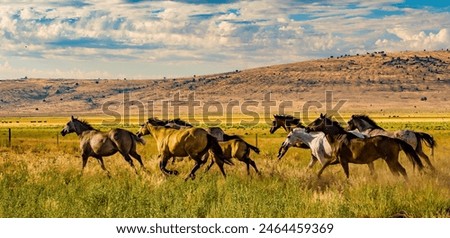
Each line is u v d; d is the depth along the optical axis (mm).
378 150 15773
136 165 21453
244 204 11703
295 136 20047
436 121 128125
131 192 13305
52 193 13773
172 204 12336
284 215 11367
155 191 13820
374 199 12766
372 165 16875
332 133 16500
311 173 17734
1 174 16828
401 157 22875
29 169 19094
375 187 13664
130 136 19203
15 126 119125
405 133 19203
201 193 13219
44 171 18547
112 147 19078
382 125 100812
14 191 13891
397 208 12125
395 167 15695
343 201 12359
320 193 13438
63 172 18422
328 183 16328
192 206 11859
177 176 17234
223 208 11508
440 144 38281
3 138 53406
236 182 15078
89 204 12344
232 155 18688
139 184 14758
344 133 16406
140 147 37250
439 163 21297
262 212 11328
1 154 29703
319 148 18609
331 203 11938
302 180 16172
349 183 15094
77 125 20016
